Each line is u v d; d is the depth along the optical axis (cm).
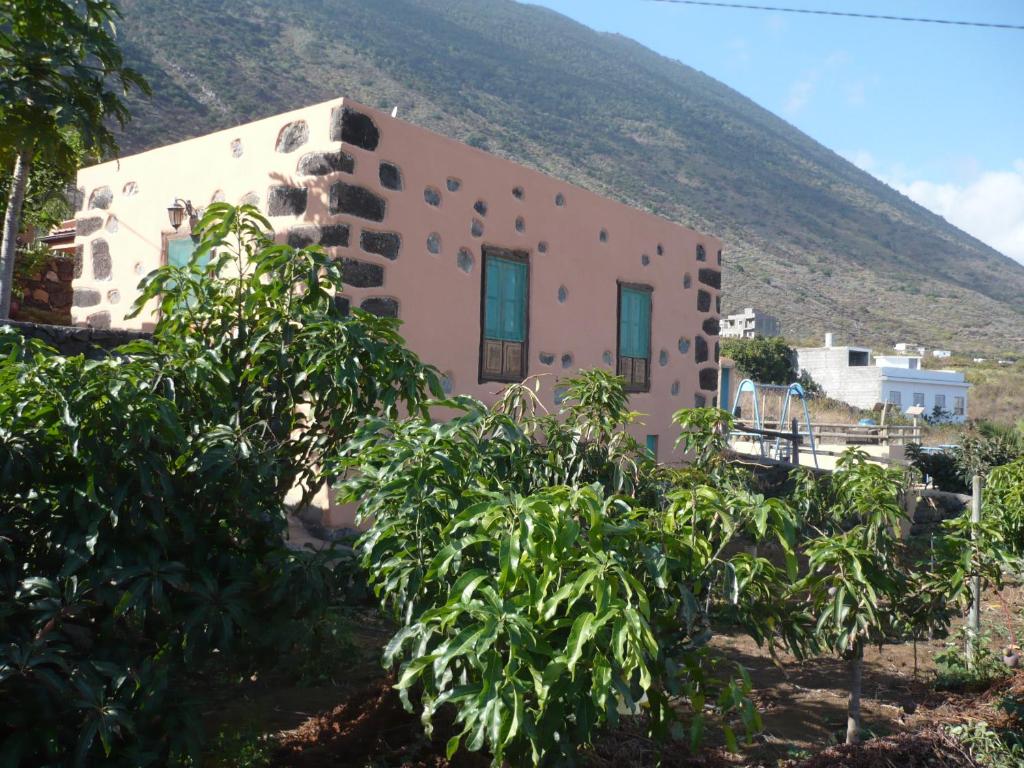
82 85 745
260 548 454
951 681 646
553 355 1109
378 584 398
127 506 395
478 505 332
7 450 368
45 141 770
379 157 893
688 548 376
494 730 295
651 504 598
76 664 353
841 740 530
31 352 443
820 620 490
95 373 383
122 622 412
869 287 12519
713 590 411
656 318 1289
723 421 783
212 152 977
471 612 313
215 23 14812
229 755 427
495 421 462
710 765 477
